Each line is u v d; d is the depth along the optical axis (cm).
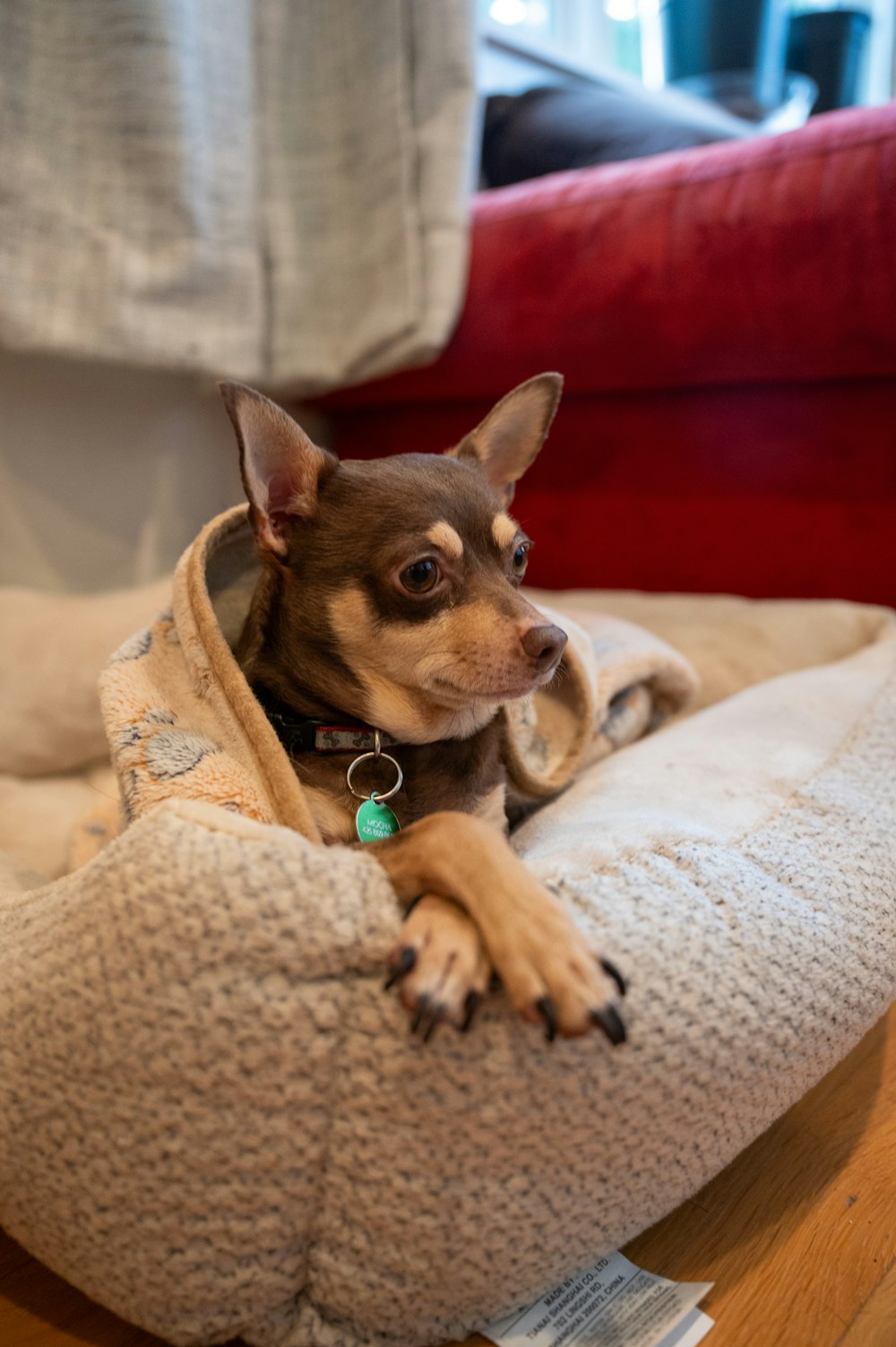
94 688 237
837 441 250
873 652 212
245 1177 95
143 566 323
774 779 154
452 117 268
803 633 238
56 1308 114
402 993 89
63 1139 100
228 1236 97
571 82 427
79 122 246
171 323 262
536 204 272
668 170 254
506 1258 100
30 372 288
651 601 268
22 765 239
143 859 96
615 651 201
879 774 161
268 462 140
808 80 462
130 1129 96
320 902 93
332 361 295
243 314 275
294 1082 93
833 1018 119
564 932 90
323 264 291
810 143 230
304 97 285
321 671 141
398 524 138
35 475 296
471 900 93
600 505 295
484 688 133
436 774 143
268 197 282
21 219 238
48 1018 100
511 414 169
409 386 305
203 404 327
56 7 240
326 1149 97
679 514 280
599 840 125
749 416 262
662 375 263
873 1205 121
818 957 119
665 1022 101
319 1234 101
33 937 108
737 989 108
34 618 250
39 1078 100
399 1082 94
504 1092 94
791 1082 117
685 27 437
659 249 248
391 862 102
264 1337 104
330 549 141
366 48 274
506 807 178
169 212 255
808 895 126
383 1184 96
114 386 304
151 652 144
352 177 286
